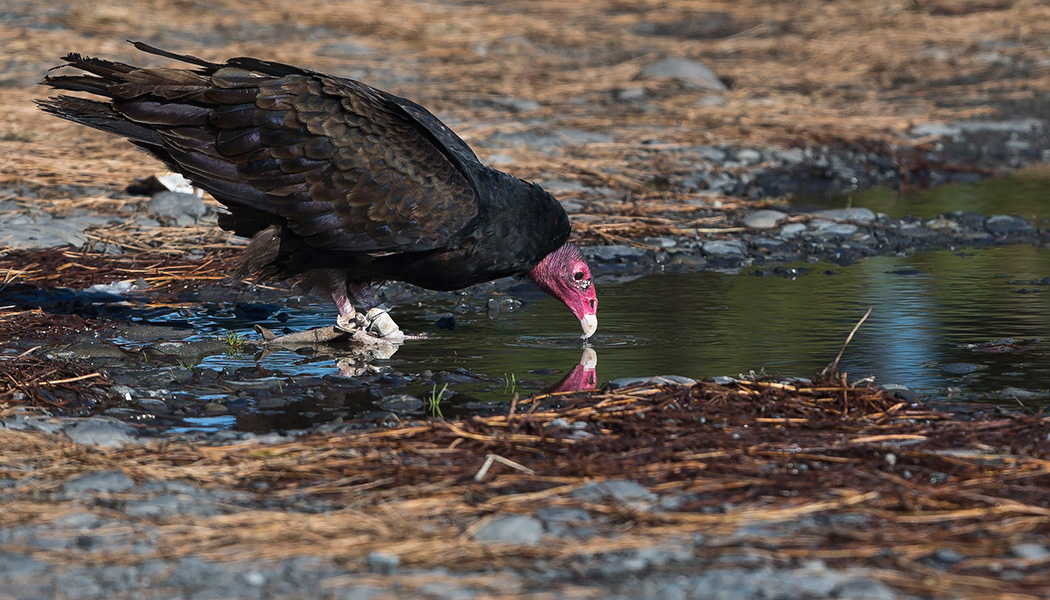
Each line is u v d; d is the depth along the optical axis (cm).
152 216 1570
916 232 1638
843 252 1548
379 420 893
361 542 672
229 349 1123
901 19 3134
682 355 1093
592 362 1077
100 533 683
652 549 663
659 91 2467
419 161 1076
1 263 1365
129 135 1084
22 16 2586
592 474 771
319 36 2683
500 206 1101
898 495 734
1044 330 1166
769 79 2627
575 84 2488
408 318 1248
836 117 2322
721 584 621
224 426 893
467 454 810
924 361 1063
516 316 1255
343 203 1070
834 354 1090
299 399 966
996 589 620
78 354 1075
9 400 923
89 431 847
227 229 1142
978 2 3303
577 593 614
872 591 613
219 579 631
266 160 1068
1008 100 2492
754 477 765
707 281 1402
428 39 2739
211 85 1075
